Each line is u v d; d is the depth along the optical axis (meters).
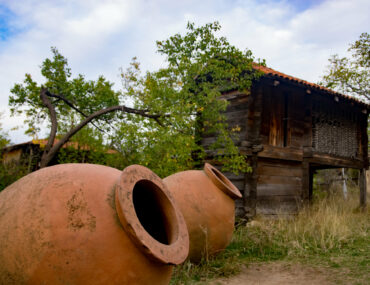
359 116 13.30
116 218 2.32
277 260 5.36
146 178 2.73
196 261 4.92
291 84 9.51
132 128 7.63
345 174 18.58
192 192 4.90
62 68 9.60
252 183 8.93
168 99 8.05
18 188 2.56
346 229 6.95
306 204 10.09
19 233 2.25
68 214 2.27
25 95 9.19
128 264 2.24
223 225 4.91
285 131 10.32
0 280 2.27
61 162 10.53
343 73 19.73
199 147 9.05
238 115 9.59
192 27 8.46
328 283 4.24
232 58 8.67
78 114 10.37
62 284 2.15
